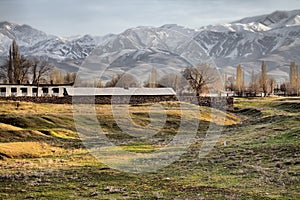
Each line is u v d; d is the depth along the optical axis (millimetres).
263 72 172875
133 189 24594
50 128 63438
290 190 23359
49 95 100750
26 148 44844
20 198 22250
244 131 59062
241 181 26312
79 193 23516
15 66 130750
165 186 25359
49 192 23750
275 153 36406
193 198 21953
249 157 35688
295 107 101750
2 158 39500
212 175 28766
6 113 73812
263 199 21469
